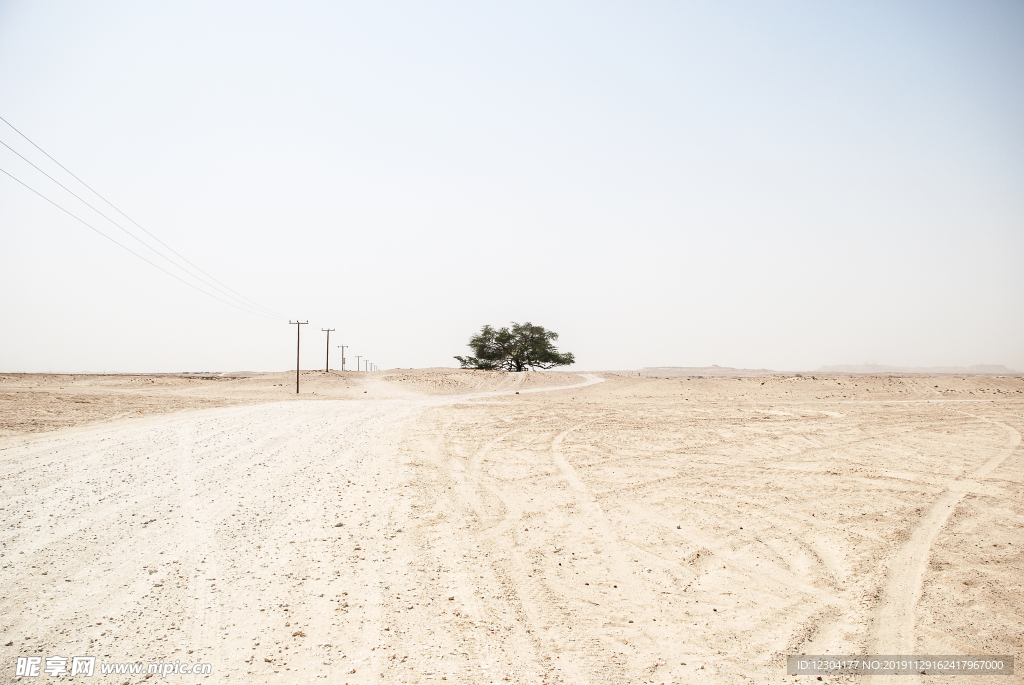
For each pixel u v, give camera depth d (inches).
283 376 3666.3
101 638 255.9
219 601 298.2
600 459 719.7
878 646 263.7
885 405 1412.4
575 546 401.7
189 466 623.5
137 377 3154.5
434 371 4003.4
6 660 235.5
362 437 872.9
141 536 395.2
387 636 265.6
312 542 396.8
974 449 772.6
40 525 410.0
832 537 420.5
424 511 482.3
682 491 557.6
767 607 306.3
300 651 249.3
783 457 729.0
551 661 247.0
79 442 737.6
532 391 2657.5
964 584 334.3
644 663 247.0
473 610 296.8
